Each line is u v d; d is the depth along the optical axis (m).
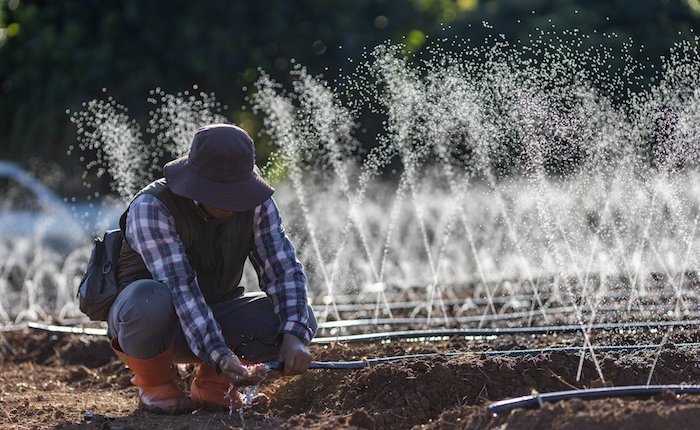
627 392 6.36
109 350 10.30
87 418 7.19
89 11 22.48
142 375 7.12
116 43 22.14
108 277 7.01
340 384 7.37
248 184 6.56
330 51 21.94
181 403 7.24
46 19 22.69
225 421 6.85
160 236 6.65
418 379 7.00
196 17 22.08
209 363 6.57
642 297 11.65
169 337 6.90
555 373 7.18
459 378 7.00
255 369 6.61
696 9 19.72
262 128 18.69
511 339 9.09
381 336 9.10
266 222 7.00
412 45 20.89
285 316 6.92
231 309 7.12
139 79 21.72
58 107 21.80
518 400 6.26
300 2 22.33
